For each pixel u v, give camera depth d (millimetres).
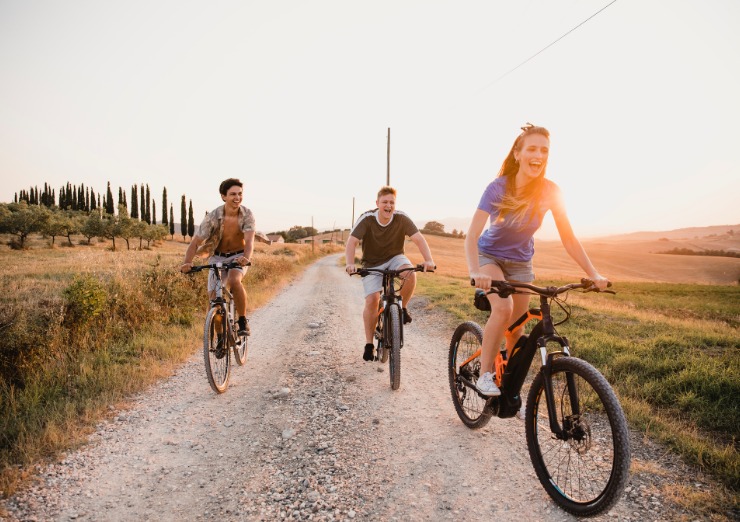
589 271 2641
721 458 2713
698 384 3822
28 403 3705
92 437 3332
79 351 5180
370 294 4770
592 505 2164
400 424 3555
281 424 3584
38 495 2545
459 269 44500
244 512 2406
